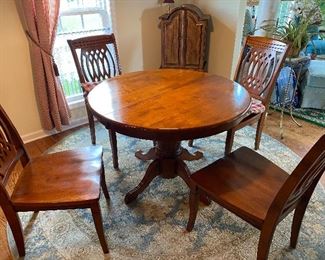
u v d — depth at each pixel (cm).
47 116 256
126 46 305
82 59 233
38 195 133
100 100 158
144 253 152
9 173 141
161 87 177
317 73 295
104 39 244
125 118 138
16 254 151
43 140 264
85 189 136
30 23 219
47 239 160
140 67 329
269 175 142
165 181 207
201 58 302
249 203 125
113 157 215
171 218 174
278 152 240
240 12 279
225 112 144
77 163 156
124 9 287
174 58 310
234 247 154
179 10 286
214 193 132
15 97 243
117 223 171
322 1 288
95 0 268
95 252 153
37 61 234
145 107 150
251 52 228
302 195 128
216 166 149
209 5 303
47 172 149
